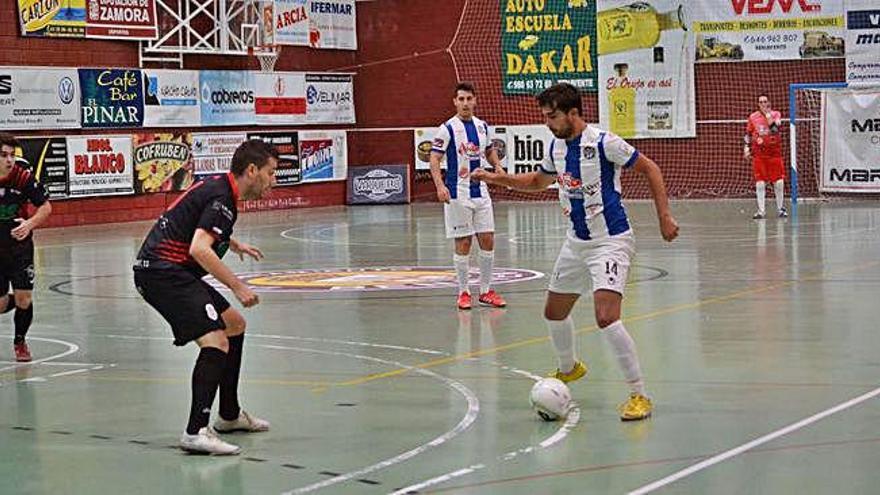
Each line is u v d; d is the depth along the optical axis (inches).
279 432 323.3
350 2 1368.1
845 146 1162.6
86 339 491.8
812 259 708.0
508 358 427.5
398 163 1366.9
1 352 465.4
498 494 257.9
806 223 956.6
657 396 356.8
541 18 1305.4
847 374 382.0
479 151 554.6
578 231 337.1
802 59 1221.1
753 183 1251.2
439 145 549.6
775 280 619.5
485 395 365.4
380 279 673.6
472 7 1334.9
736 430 311.9
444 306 562.3
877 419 320.5
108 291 647.8
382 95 1373.0
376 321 521.0
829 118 1167.0
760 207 1019.9
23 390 390.3
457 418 334.6
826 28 1207.6
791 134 1133.7
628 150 329.7
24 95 1052.5
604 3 1278.3
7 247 441.4
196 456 299.6
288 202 1300.4
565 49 1299.2
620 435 309.7
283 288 640.4
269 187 307.0
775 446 294.2
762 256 732.7
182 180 1187.3
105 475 283.4
